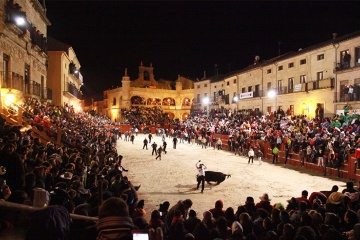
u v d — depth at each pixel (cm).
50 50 3944
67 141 1866
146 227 612
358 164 1734
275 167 2278
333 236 523
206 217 705
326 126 2556
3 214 277
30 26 2597
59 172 878
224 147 3478
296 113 3578
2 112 1623
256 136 2883
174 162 2536
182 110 7119
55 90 3816
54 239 237
